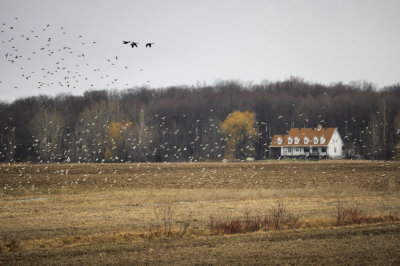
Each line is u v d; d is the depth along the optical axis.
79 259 82.38
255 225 110.31
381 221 121.50
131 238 98.88
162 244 93.75
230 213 130.38
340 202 154.50
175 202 156.38
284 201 157.00
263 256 84.44
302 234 103.12
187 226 107.31
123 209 139.25
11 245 90.94
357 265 79.06
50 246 92.69
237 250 88.69
